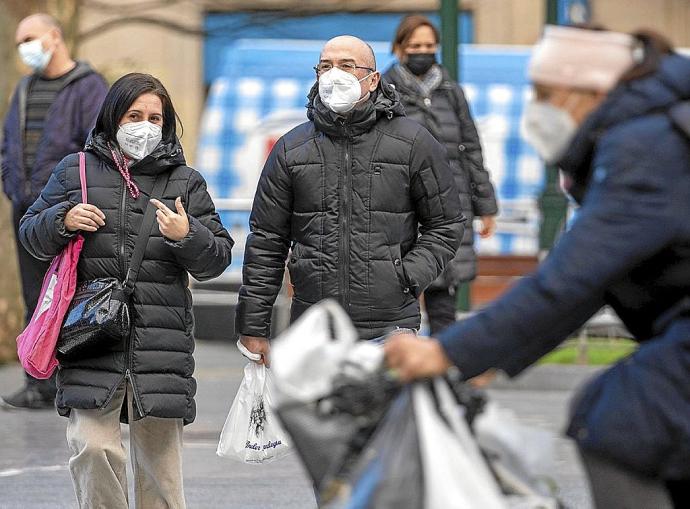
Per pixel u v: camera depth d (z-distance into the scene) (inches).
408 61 840.9
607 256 318.0
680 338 323.9
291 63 1435.8
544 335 329.7
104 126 533.3
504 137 1409.9
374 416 332.5
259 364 555.5
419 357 326.3
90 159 534.6
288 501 671.1
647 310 331.9
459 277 845.8
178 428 534.9
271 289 556.7
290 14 1759.4
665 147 319.9
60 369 527.5
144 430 532.4
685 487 333.7
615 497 327.0
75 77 853.8
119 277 524.4
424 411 322.3
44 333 518.6
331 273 544.7
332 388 335.9
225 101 1425.9
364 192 545.6
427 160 551.5
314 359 338.6
